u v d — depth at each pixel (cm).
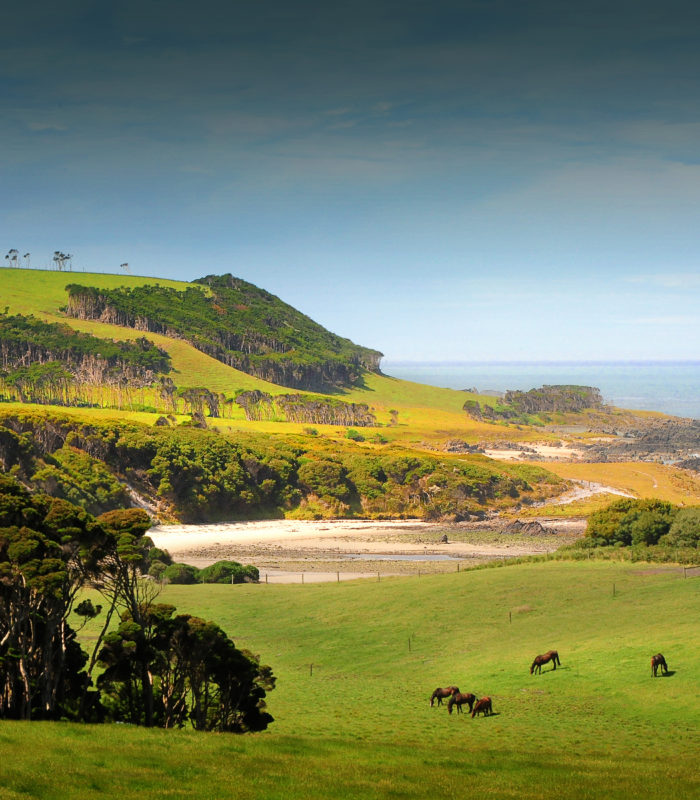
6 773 2464
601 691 5156
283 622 8119
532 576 9162
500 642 6875
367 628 7719
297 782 2664
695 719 4431
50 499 4500
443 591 8819
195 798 2409
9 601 3991
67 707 4109
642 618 6994
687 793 2758
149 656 4144
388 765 3092
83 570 4338
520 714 4869
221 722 4319
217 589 9894
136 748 2972
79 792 2369
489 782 2866
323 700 5525
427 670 6275
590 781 2953
